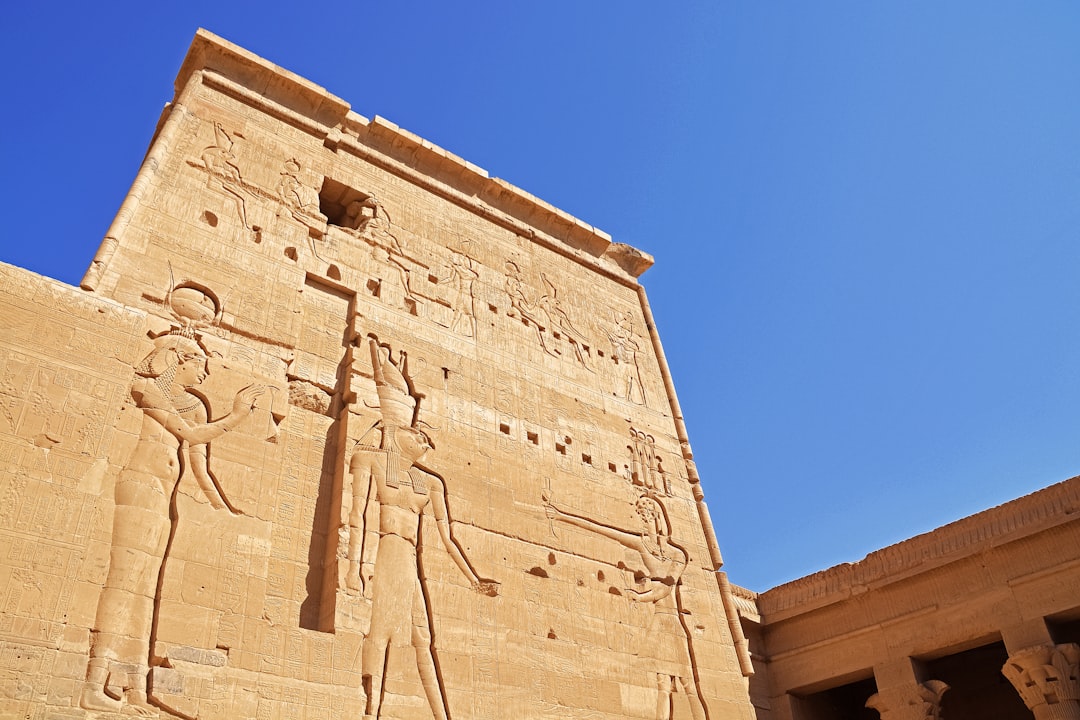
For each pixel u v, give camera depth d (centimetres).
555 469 1603
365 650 1144
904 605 1784
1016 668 1558
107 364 1098
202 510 1093
